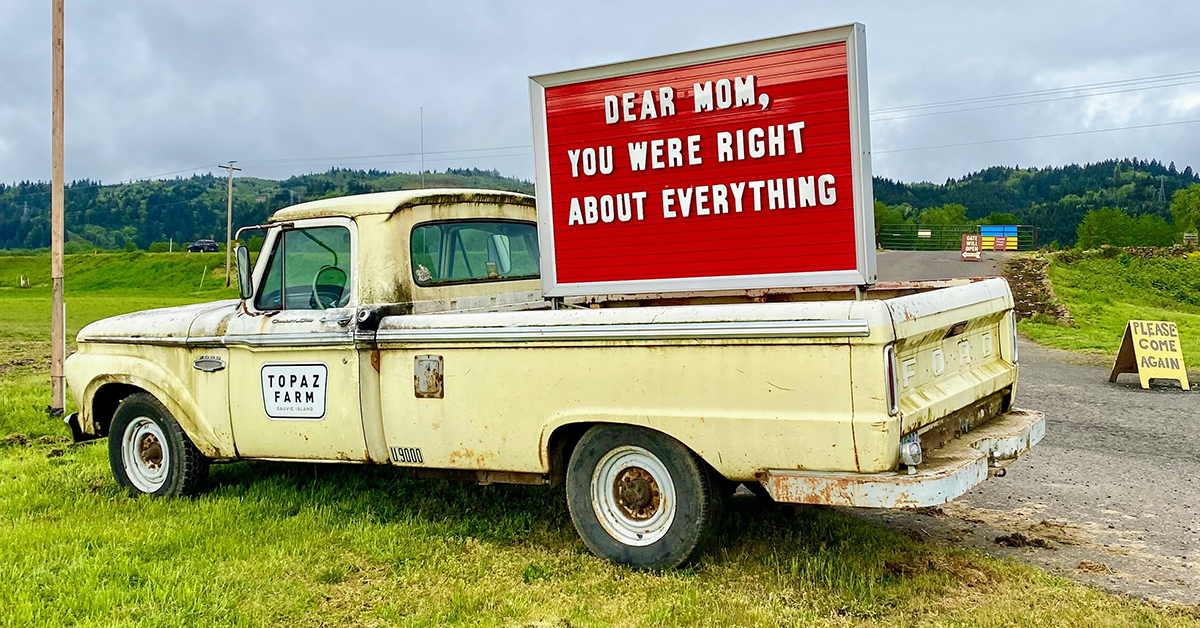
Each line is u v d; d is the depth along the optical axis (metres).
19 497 6.50
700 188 5.07
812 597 4.39
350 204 5.55
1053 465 7.32
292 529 5.61
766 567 4.77
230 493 6.49
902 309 4.18
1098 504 6.16
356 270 5.48
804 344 4.16
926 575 4.66
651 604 4.34
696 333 4.39
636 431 4.69
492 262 6.28
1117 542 5.35
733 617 4.16
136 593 4.59
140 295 56.91
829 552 4.95
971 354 5.13
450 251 5.94
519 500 6.16
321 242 5.69
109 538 5.50
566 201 5.42
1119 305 28.23
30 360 16.42
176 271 75.44
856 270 4.73
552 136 5.43
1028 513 5.95
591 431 4.85
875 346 4.01
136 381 6.48
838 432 4.09
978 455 4.44
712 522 4.62
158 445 6.56
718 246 5.04
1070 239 187.00
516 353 4.94
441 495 6.31
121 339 6.61
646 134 5.19
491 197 6.25
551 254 5.47
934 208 90.12
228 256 57.88
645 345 4.55
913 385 4.38
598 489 4.91
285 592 4.63
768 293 5.84
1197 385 11.81
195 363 6.18
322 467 7.14
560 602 4.43
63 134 11.05
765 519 5.55
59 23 11.34
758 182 4.93
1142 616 4.18
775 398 4.25
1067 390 11.49
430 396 5.23
